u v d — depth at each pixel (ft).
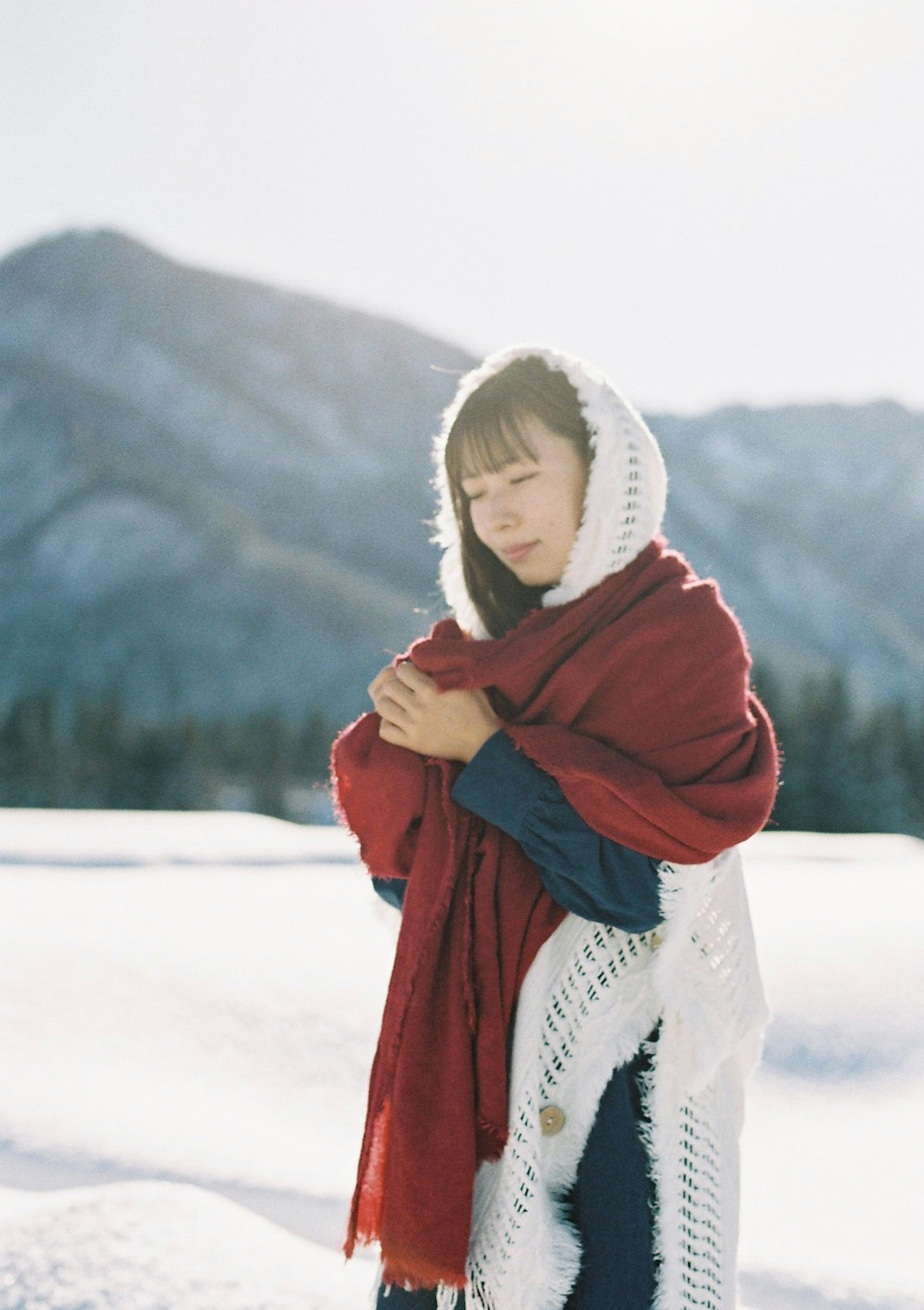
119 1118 10.14
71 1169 8.96
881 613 384.47
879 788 100.68
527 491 4.64
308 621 286.46
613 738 4.34
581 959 4.37
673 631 4.37
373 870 4.81
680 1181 4.34
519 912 4.38
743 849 30.17
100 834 28.58
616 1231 4.23
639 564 4.65
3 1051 11.88
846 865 27.71
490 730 4.47
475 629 5.41
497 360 4.89
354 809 4.71
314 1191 8.71
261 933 17.48
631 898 4.18
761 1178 10.16
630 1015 4.37
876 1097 12.22
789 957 16.42
